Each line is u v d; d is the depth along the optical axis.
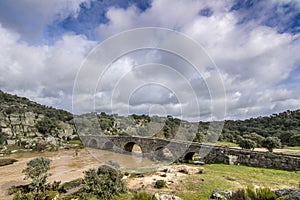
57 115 73.81
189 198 11.68
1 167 27.11
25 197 12.79
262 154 21.02
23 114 58.22
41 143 44.31
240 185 13.70
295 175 16.59
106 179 13.52
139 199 10.77
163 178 15.99
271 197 7.56
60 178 19.86
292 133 41.09
